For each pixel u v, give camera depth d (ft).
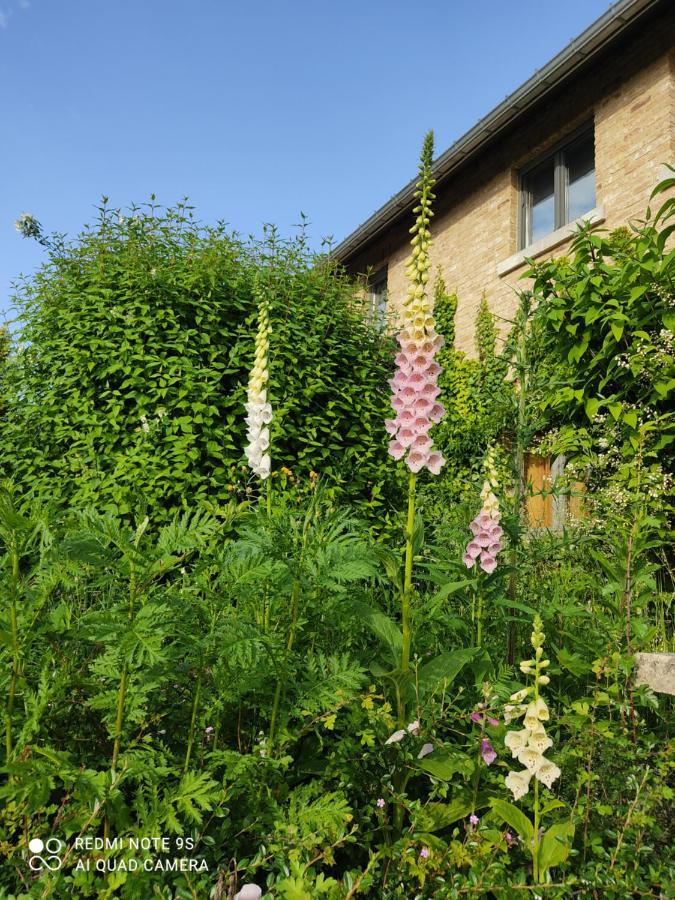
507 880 5.53
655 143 22.40
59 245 19.92
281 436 17.13
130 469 15.78
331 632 8.91
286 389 18.10
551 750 7.35
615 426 16.56
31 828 5.21
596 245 17.31
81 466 15.81
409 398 8.25
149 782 5.48
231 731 7.59
